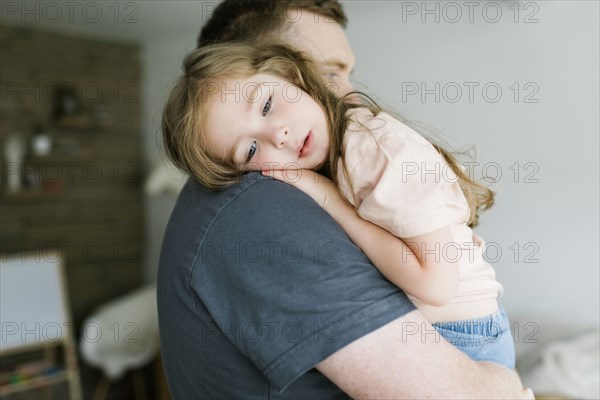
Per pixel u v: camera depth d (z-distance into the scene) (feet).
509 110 7.98
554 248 7.83
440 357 1.91
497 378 1.99
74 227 11.78
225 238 2.11
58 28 11.28
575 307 7.72
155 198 12.85
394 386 1.85
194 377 2.27
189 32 11.69
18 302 9.09
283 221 2.04
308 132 2.55
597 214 7.47
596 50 7.24
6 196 10.80
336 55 3.13
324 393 2.05
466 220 2.50
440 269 2.08
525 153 7.91
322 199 2.35
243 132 2.57
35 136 11.00
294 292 1.92
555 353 6.72
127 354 9.66
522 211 8.02
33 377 8.92
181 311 2.27
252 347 1.96
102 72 12.00
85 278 12.00
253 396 2.06
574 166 7.56
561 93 7.57
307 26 3.07
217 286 2.09
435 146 2.61
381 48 9.09
